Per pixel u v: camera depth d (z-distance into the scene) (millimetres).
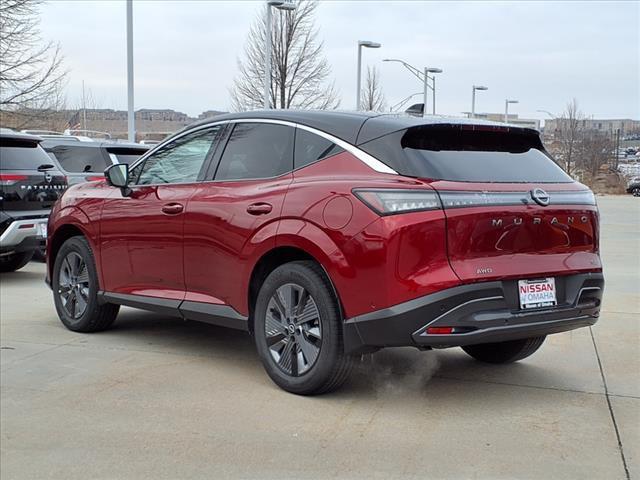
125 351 6059
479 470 3777
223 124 5652
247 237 5062
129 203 6105
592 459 3914
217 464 3873
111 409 4680
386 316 4293
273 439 4184
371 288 4348
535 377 5398
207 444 4125
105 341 6402
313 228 4637
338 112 5031
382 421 4453
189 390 5031
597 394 5004
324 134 4914
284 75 25922
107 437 4242
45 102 26906
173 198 5723
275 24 25766
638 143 65312
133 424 4426
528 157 5016
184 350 6094
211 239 5355
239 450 4039
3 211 9195
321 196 4648
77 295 6715
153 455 3994
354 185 4504
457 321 4250
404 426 4375
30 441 4203
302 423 4418
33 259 12461
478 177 4543
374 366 5656
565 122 62469
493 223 4391
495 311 4367
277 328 4961
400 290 4254
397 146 4531
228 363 5695
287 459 3922
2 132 9773
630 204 38250
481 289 4289
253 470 3797
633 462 3875
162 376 5355
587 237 4879
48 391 5035
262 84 26516
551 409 4688
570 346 6328
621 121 71812
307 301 4770
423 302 4211
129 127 18781
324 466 3834
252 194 5117
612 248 15188
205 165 5660
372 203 4375
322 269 4699
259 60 26484
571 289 4730
